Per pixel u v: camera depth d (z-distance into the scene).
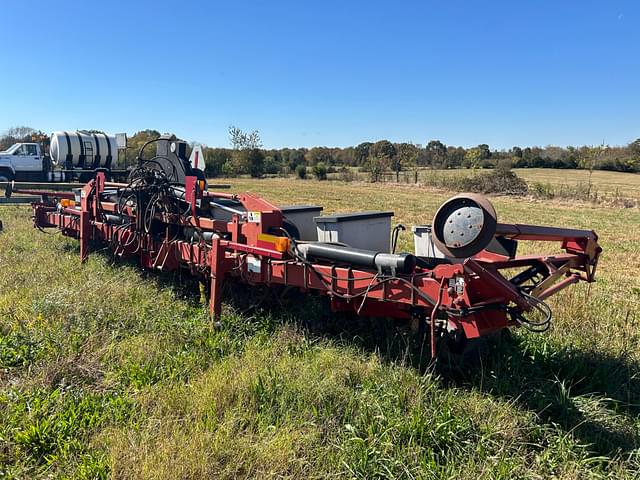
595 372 4.36
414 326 4.57
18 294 6.21
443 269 3.65
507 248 4.85
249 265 5.27
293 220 6.25
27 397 3.77
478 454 3.21
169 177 7.07
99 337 4.91
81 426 3.42
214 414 3.55
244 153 58.62
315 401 3.75
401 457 3.12
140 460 3.01
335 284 4.51
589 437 3.47
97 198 8.08
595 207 27.81
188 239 6.46
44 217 10.33
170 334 4.99
